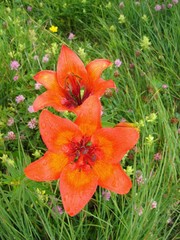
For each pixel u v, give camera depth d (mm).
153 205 330
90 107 259
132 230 310
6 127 402
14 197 304
